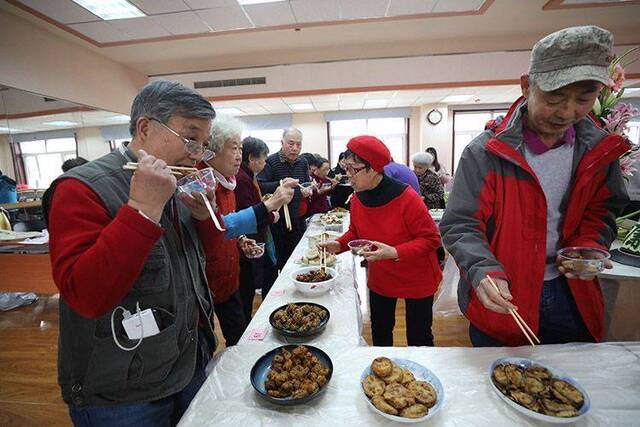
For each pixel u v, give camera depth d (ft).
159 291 2.50
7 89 10.98
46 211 2.27
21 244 7.92
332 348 3.22
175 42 14.53
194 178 2.90
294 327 3.49
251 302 7.04
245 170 6.98
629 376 2.60
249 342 3.41
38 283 8.24
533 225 3.03
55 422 5.62
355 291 4.69
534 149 3.01
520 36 15.65
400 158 28.71
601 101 4.82
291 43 15.58
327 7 11.97
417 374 2.72
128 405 2.46
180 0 11.00
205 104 2.45
